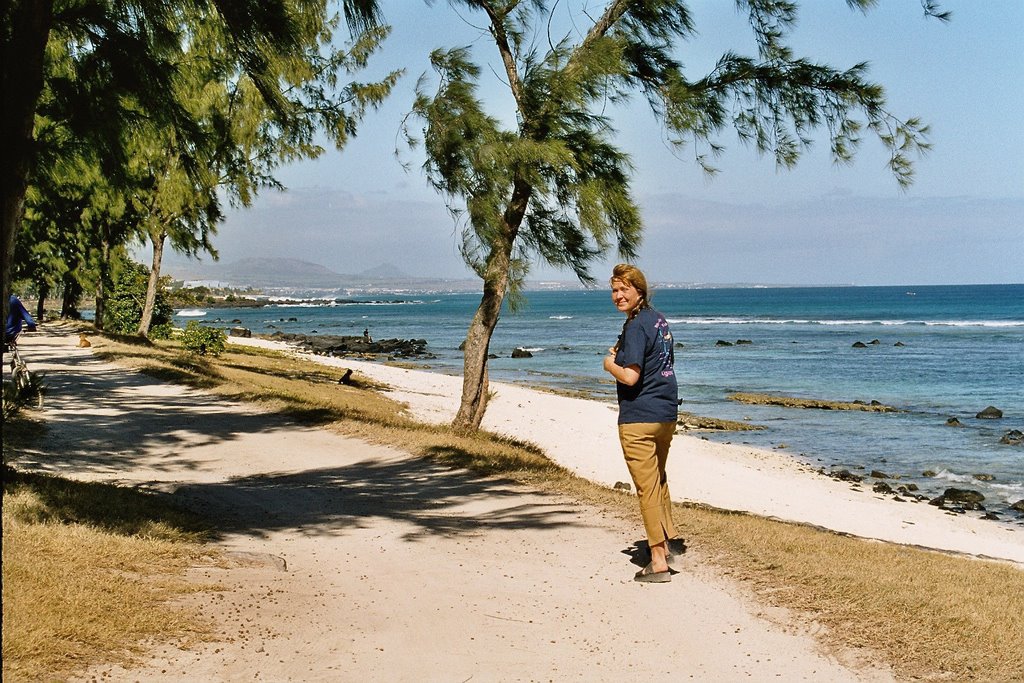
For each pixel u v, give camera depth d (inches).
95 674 162.6
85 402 636.1
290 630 195.5
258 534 288.7
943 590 214.8
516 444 577.6
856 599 207.6
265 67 305.6
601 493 364.5
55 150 297.4
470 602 218.7
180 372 839.1
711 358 2226.9
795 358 2199.8
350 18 299.6
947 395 1470.2
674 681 170.2
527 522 303.7
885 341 2728.8
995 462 909.2
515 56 540.1
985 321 3782.0
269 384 999.6
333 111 962.7
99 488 326.6
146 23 291.7
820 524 591.5
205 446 480.7
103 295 1647.4
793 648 184.9
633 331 224.5
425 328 4229.8
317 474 404.2
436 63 495.8
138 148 383.9
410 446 473.4
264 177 1023.0
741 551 255.3
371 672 173.6
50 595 192.5
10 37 191.8
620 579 235.5
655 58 516.4
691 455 878.4
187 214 1079.0
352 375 1481.3
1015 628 187.2
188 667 170.6
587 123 503.5
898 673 169.9
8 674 154.5
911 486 786.8
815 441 1031.0
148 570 228.8
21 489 294.4
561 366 2150.6
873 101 465.1
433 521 307.6
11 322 577.0
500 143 477.1
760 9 477.4
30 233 1092.5
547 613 210.4
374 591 227.5
